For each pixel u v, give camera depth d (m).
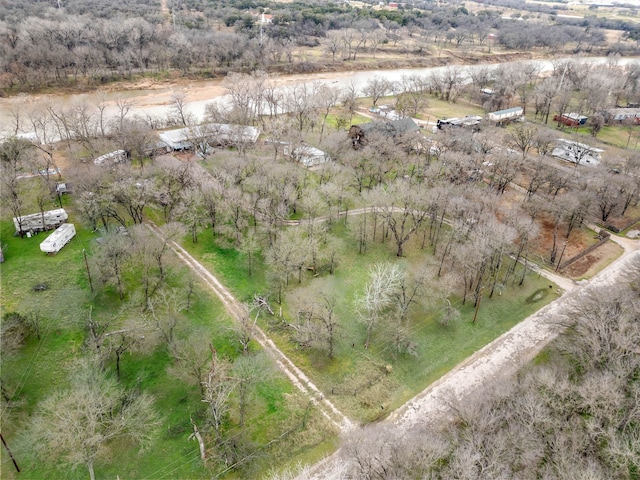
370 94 178.00
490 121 142.00
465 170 96.88
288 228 83.31
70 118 116.81
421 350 63.62
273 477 44.50
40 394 53.75
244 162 94.94
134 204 81.25
